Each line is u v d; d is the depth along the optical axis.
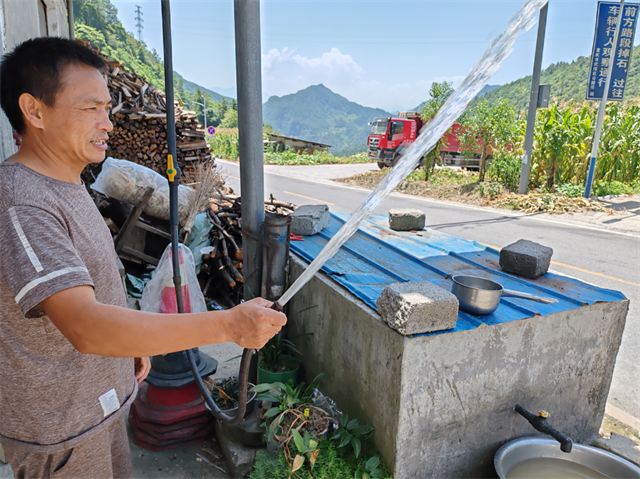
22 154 1.07
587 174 11.55
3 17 2.39
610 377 2.36
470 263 2.90
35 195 0.96
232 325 0.89
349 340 2.22
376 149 19.33
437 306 1.78
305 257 2.95
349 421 2.22
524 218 9.04
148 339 0.83
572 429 2.35
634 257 6.20
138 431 2.34
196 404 2.34
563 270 5.59
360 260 2.94
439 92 12.57
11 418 1.07
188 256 2.37
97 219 1.16
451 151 16.95
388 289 1.89
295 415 2.07
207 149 7.79
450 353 1.87
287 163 23.86
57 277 0.84
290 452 1.98
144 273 4.36
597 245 6.81
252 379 2.64
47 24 5.07
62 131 1.03
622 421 2.66
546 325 2.07
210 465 2.23
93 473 1.20
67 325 0.84
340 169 20.83
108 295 1.14
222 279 4.43
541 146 11.44
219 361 3.07
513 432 2.16
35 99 1.00
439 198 12.14
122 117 7.07
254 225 2.80
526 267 2.58
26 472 1.13
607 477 2.02
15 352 1.02
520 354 2.05
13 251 0.87
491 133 12.45
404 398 1.82
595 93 10.05
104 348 0.84
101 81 1.08
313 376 2.68
